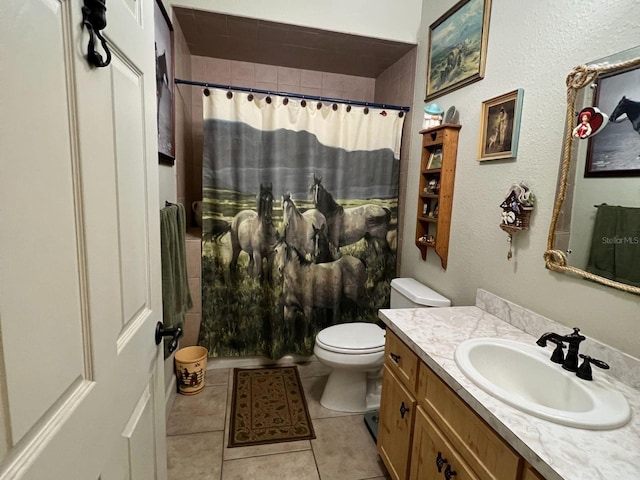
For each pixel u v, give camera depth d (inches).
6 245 15.2
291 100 85.6
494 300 61.3
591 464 28.3
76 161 21.1
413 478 50.8
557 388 42.5
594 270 44.8
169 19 71.1
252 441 68.2
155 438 39.3
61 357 19.7
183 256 67.8
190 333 89.9
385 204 95.7
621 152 41.3
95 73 23.1
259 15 80.3
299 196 89.8
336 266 95.0
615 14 41.8
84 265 22.2
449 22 74.7
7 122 15.1
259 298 92.0
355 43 90.1
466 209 69.6
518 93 55.7
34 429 17.3
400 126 93.3
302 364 97.8
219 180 84.4
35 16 16.9
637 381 39.6
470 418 38.4
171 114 75.6
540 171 52.6
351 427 73.3
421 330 54.2
